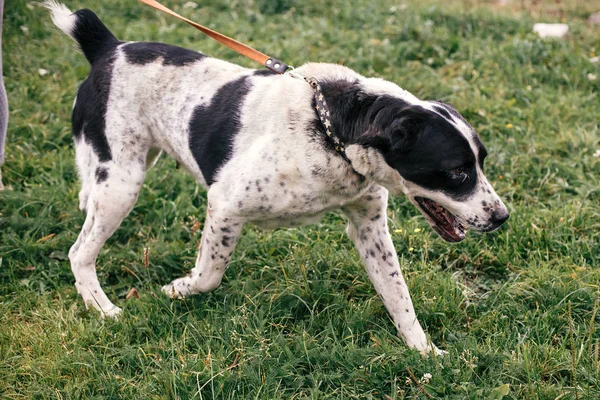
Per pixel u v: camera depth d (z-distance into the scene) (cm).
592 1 439
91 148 233
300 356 213
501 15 391
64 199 264
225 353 214
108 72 230
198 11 391
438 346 223
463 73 330
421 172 205
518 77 326
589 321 225
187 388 206
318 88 212
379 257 221
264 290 233
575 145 287
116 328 224
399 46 344
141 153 231
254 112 216
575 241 249
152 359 213
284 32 367
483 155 208
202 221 262
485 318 226
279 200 214
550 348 213
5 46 338
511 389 207
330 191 213
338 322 223
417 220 260
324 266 241
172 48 232
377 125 204
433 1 423
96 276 236
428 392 203
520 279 240
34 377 211
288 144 211
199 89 224
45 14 366
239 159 217
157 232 258
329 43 352
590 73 332
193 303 229
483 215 207
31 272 244
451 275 238
